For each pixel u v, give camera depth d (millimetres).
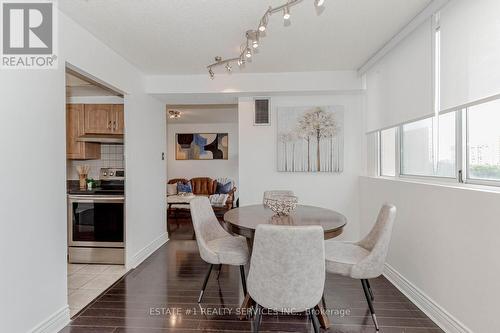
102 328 2061
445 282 2033
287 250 1540
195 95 3803
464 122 2045
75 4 2041
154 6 2082
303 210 2613
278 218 2250
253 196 3938
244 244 2443
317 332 1765
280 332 2008
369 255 1985
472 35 1772
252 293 1696
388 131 3355
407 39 2516
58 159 2074
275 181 3922
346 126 3822
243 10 2145
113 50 2875
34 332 1835
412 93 2455
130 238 3209
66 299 2135
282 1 2025
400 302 2414
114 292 2615
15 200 1708
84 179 3850
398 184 2719
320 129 3826
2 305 1624
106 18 2244
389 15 2246
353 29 2469
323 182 3865
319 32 2518
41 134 1915
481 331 1709
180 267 3230
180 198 6051
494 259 1611
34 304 1842
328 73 3570
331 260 2072
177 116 6203
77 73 2475
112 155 4090
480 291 1714
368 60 3182
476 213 1740
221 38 2625
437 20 2125
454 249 1939
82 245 3379
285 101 3887
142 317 2197
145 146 3641
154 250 3865
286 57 3105
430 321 2127
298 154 3855
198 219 2451
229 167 7473
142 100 3570
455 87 1927
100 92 3635
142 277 2955
